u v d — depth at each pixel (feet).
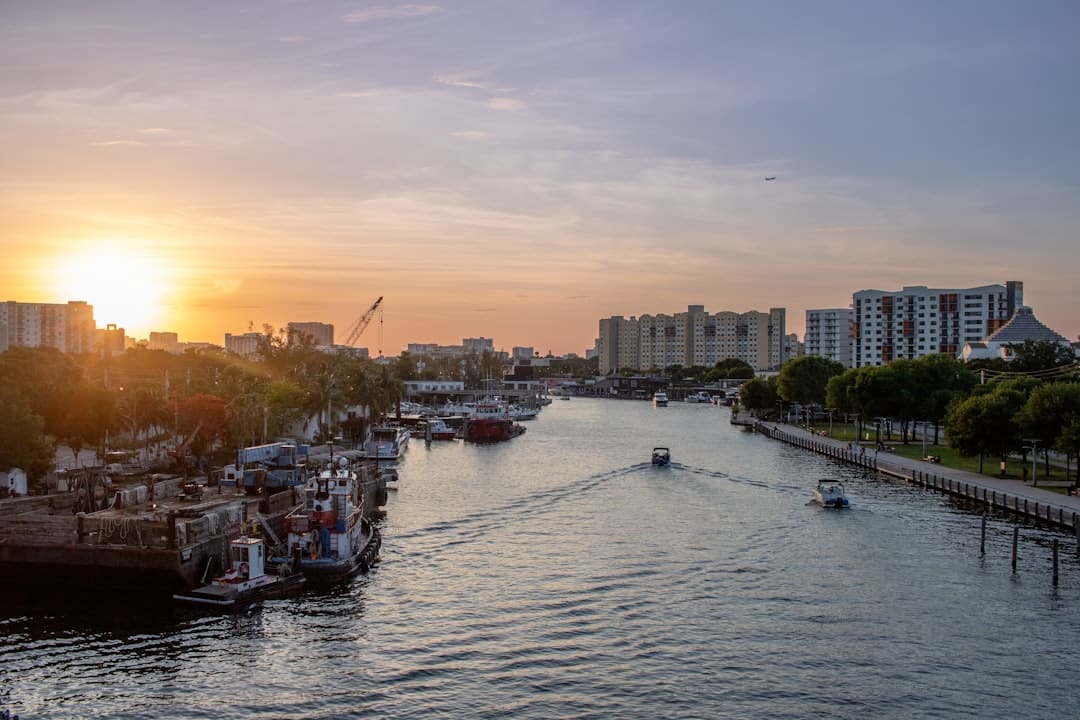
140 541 242.58
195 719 168.96
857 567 276.21
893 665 197.16
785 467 527.40
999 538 313.53
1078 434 361.10
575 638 212.64
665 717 171.42
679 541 313.53
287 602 238.48
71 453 499.92
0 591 244.22
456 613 230.48
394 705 175.52
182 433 463.42
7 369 477.77
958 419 435.94
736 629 219.20
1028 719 172.14
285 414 554.05
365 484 360.48
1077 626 221.66
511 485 457.27
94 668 191.83
